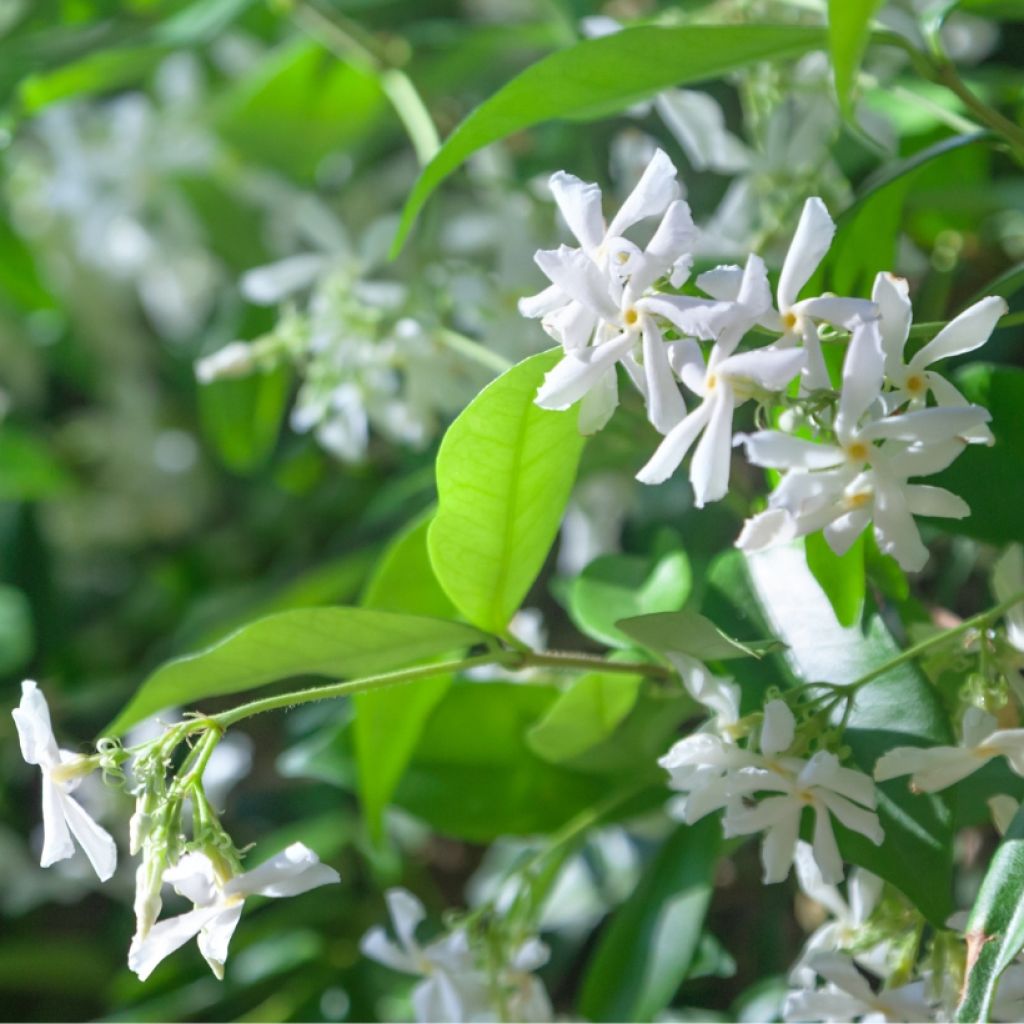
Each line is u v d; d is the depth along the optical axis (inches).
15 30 23.5
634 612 15.3
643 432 16.2
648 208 12.6
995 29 20.8
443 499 13.8
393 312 17.7
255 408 22.0
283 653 14.3
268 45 25.7
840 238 14.2
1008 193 17.5
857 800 12.9
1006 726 13.9
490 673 17.1
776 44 14.3
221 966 12.9
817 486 12.2
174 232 26.0
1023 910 12.3
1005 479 14.0
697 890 15.1
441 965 14.9
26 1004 23.3
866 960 14.2
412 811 16.7
